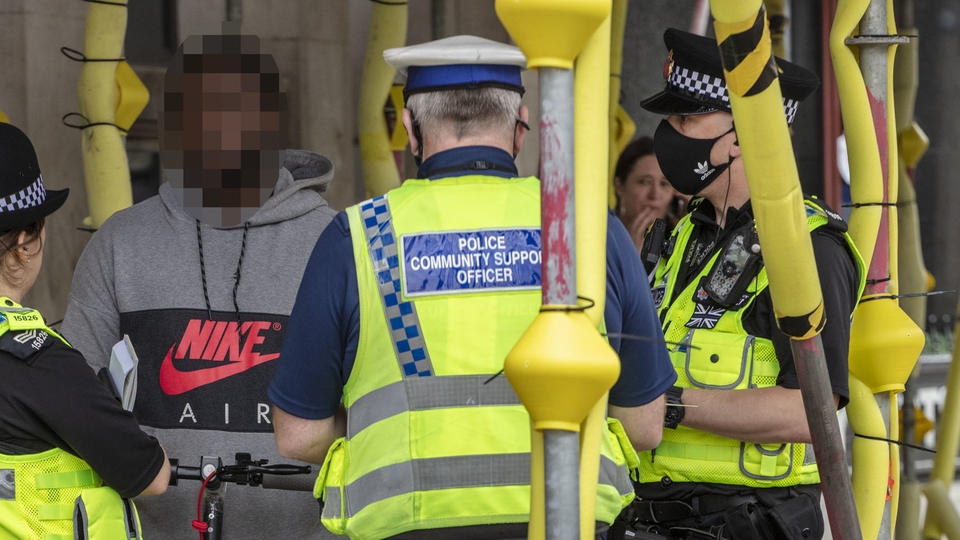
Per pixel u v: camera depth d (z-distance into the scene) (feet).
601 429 11.73
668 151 22.26
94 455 18.93
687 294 21.81
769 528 21.15
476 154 16.57
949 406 38.86
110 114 32.27
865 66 21.31
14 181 19.21
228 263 22.84
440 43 16.89
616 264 16.85
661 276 22.91
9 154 19.22
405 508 15.99
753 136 11.75
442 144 16.69
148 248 22.95
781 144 11.81
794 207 12.25
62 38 42.22
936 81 78.54
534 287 16.11
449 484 15.96
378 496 16.20
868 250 21.48
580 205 11.25
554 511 10.96
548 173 10.71
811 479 21.47
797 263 12.73
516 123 16.99
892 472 22.76
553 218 10.72
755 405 20.04
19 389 18.48
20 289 19.93
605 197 11.34
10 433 18.67
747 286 20.92
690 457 21.52
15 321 18.67
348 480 16.74
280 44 45.83
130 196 32.96
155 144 45.11
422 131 16.83
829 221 19.98
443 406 15.98
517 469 15.96
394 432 16.10
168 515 22.67
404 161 46.70
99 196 32.37
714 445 21.38
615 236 17.07
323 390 16.88
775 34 42.60
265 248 22.93
